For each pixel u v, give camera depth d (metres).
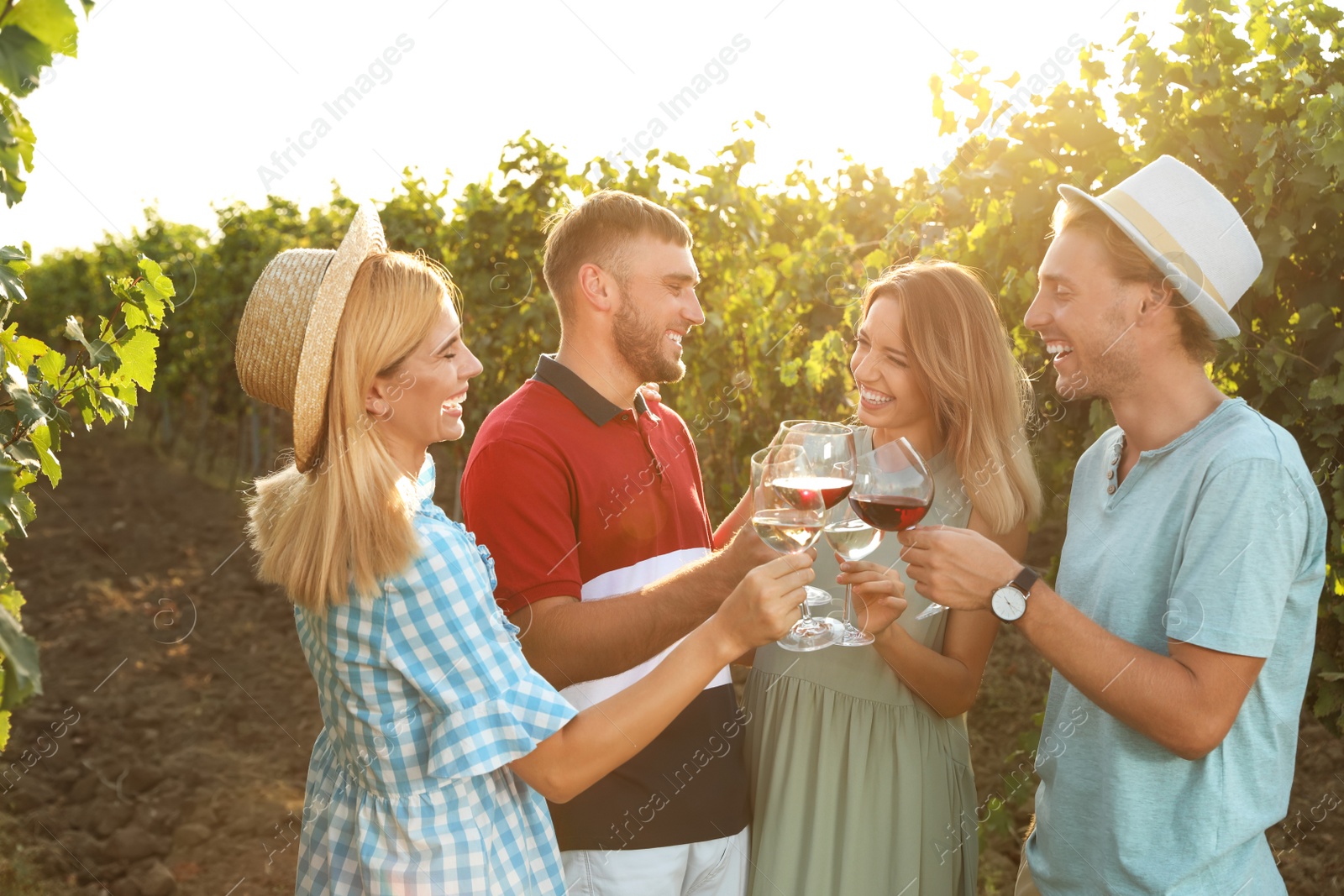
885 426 2.24
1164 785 1.66
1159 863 1.67
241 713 5.21
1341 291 2.78
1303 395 2.81
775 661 2.16
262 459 11.55
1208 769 1.64
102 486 11.02
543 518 1.96
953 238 3.59
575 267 2.12
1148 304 1.72
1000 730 4.52
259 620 6.65
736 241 4.94
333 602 1.46
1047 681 4.89
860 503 1.87
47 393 1.83
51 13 1.31
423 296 1.59
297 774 4.55
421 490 1.64
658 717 1.53
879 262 3.97
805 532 1.78
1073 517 1.97
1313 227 2.78
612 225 2.09
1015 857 3.61
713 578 1.85
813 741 2.09
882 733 2.07
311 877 1.66
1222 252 1.70
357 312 1.53
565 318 2.18
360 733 1.53
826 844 2.06
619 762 1.52
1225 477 1.58
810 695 2.09
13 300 1.62
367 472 1.47
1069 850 1.79
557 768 1.51
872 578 1.91
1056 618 1.63
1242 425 1.63
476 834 1.53
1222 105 2.84
